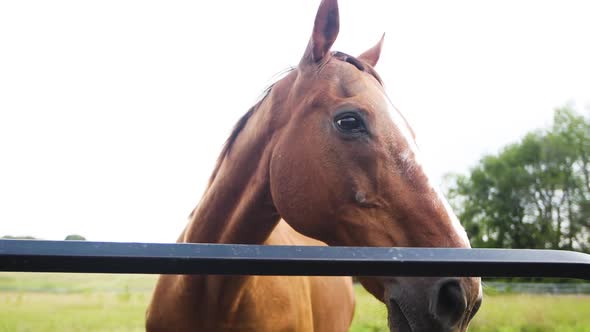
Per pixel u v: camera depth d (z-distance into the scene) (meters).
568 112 33.00
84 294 11.53
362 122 1.84
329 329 3.02
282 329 2.37
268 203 2.19
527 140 32.88
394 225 1.74
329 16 2.01
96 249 0.86
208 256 0.89
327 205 1.88
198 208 2.41
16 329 6.62
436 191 1.76
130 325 7.05
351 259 0.92
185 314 2.34
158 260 0.87
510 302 11.29
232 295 2.19
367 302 6.55
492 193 32.19
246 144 2.23
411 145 1.81
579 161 31.67
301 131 1.98
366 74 2.01
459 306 1.53
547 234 30.50
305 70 2.08
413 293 1.61
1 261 0.83
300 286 2.57
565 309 10.19
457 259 0.94
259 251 0.91
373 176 1.79
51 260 0.85
